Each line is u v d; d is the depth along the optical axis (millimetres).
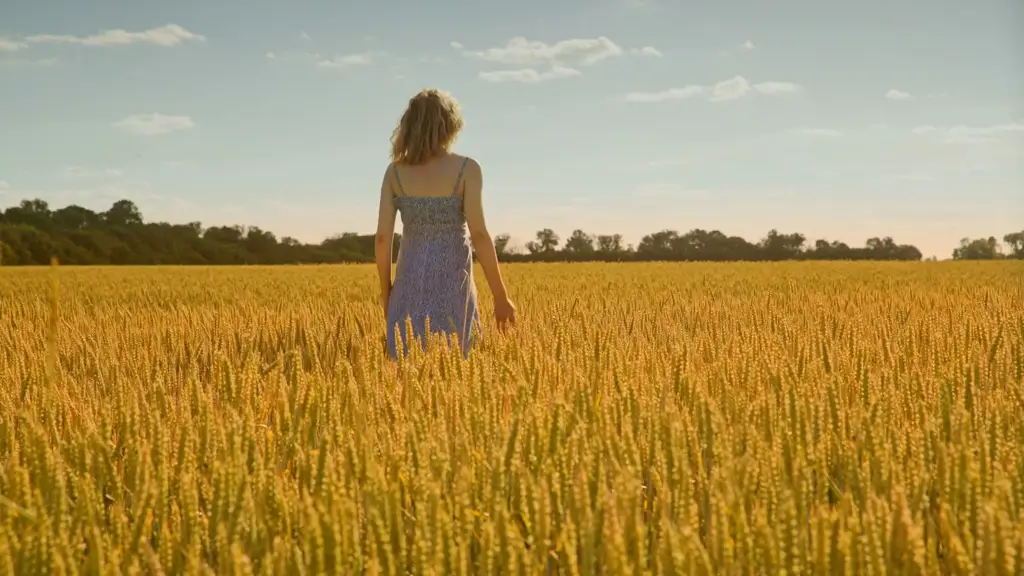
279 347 4922
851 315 6164
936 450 1868
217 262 74938
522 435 1804
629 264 35156
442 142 4617
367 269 30047
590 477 1597
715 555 1309
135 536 1449
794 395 2018
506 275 18719
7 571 1277
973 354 3092
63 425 2195
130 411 1952
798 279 14711
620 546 1198
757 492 1591
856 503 1655
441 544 1278
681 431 1819
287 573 1294
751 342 3590
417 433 1910
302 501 1619
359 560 1342
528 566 1251
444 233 4617
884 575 1245
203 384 3508
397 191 4664
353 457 1700
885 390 2334
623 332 4363
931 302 7160
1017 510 1577
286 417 2229
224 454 1792
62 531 1405
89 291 13016
